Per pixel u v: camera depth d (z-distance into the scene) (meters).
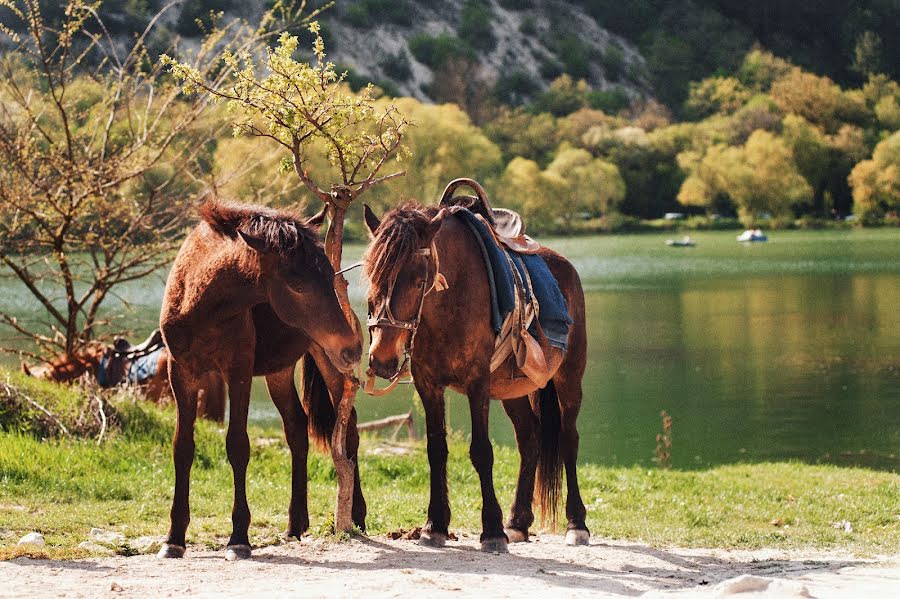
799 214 119.38
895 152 109.25
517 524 7.32
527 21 181.75
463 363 6.34
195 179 14.09
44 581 5.10
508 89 162.50
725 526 9.09
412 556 6.09
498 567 5.79
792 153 114.56
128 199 13.81
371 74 154.75
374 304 5.83
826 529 8.91
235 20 14.03
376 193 54.88
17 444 9.52
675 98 167.75
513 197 96.50
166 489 8.91
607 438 20.48
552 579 5.43
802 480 12.27
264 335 6.48
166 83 13.70
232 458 6.09
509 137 132.38
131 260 14.31
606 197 108.25
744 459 18.34
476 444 6.36
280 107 6.78
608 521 8.94
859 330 36.88
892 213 114.56
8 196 12.79
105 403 10.93
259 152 15.38
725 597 4.49
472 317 6.29
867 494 11.13
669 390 26.08
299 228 5.73
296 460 7.00
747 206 109.69
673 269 65.81
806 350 32.44
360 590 4.82
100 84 13.95
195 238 6.20
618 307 45.81
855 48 175.75
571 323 7.33
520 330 6.63
